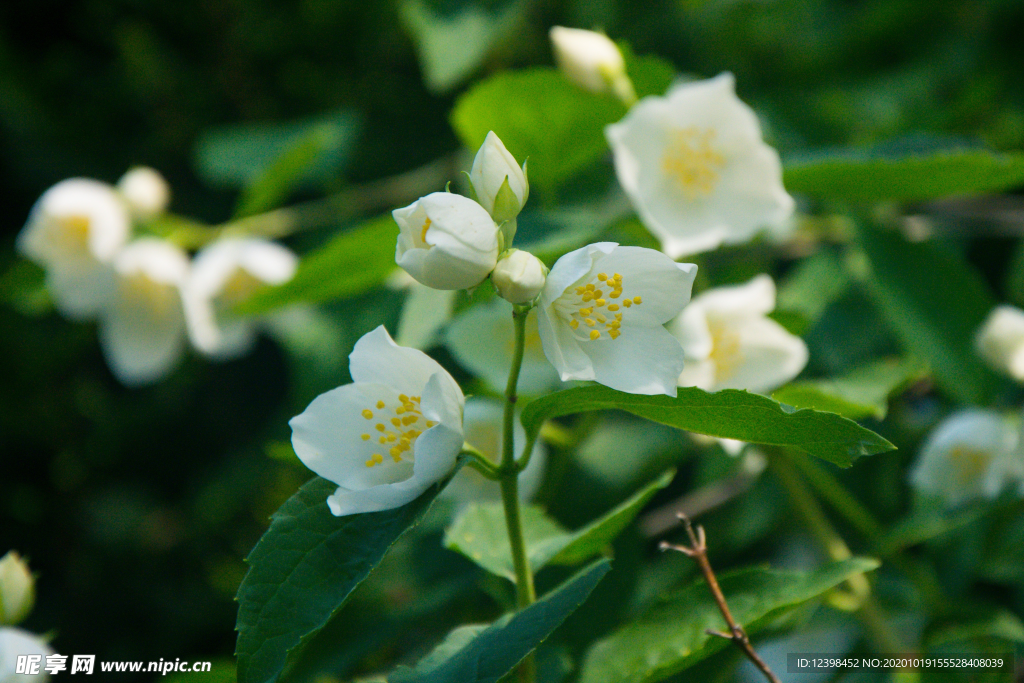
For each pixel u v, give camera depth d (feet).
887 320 1.86
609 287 1.46
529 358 1.71
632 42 2.89
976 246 2.43
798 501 1.75
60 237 2.41
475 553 1.57
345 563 1.43
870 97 2.61
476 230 1.42
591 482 1.90
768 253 2.08
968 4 2.53
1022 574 1.87
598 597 1.73
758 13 2.84
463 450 1.44
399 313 2.19
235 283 2.35
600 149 1.83
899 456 2.00
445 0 2.09
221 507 2.85
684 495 2.43
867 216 1.90
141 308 2.49
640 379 1.43
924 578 1.78
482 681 1.41
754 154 1.74
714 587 1.49
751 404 1.41
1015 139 2.47
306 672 1.81
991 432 1.76
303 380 2.30
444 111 2.99
